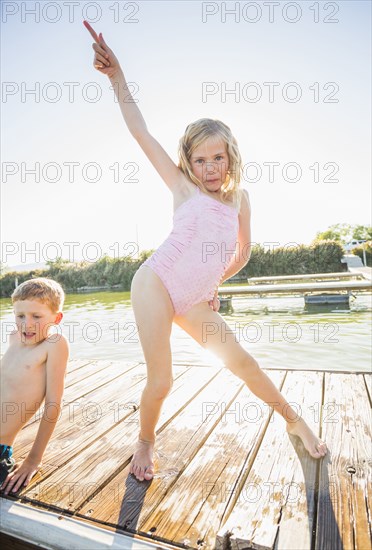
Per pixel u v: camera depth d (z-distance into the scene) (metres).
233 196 1.73
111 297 11.55
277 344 4.93
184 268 1.53
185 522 1.18
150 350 1.48
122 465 1.53
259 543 1.05
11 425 1.53
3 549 1.25
